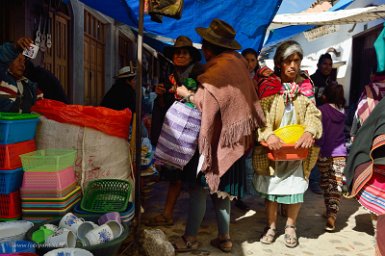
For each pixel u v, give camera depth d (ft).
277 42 25.96
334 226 12.48
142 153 13.73
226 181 10.10
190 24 17.70
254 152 11.14
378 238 6.81
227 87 9.27
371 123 7.25
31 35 17.75
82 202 9.79
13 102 10.98
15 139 9.23
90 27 28.58
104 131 10.61
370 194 7.15
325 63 16.98
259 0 15.78
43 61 19.22
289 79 11.03
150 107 20.93
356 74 31.37
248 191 13.79
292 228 11.21
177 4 11.02
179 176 11.71
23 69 11.41
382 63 11.76
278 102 10.82
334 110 13.15
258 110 10.07
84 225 8.45
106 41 32.73
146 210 14.10
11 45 10.94
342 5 24.29
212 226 12.64
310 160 11.04
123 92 15.75
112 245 7.84
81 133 10.55
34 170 9.10
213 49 10.29
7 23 16.72
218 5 16.10
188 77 11.32
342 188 13.74
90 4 15.40
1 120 8.81
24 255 6.97
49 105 10.71
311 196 17.12
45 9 19.33
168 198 12.47
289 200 10.73
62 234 7.75
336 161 12.65
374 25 27.12
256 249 10.88
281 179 10.76
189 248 10.53
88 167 10.55
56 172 9.12
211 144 9.66
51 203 9.14
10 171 8.98
